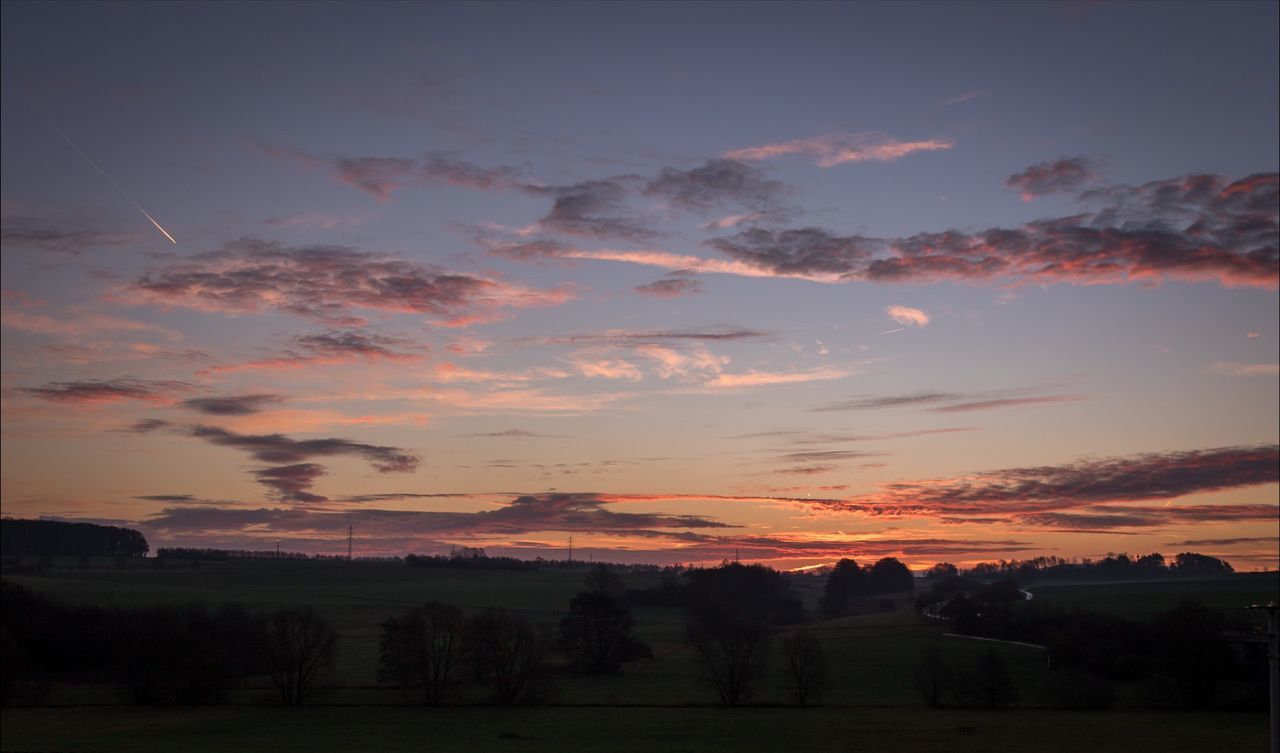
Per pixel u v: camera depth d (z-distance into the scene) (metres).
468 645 110.75
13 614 129.62
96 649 129.25
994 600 178.25
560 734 88.12
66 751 79.00
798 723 93.75
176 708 105.12
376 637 164.25
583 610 138.25
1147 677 116.12
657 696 115.56
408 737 86.56
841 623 192.62
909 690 117.62
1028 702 107.69
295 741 84.50
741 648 113.31
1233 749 77.88
